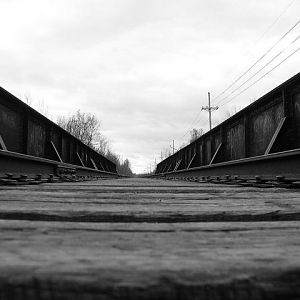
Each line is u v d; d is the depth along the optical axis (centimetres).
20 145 1077
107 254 116
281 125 889
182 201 319
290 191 509
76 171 1727
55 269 96
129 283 88
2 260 105
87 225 180
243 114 1266
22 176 812
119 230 167
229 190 530
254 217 230
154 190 524
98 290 87
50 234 152
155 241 141
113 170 4850
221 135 1600
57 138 1591
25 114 1104
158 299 87
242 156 1281
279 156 747
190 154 2483
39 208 243
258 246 133
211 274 94
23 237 143
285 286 93
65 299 87
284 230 171
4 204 272
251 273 95
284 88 905
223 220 227
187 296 88
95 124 6431
